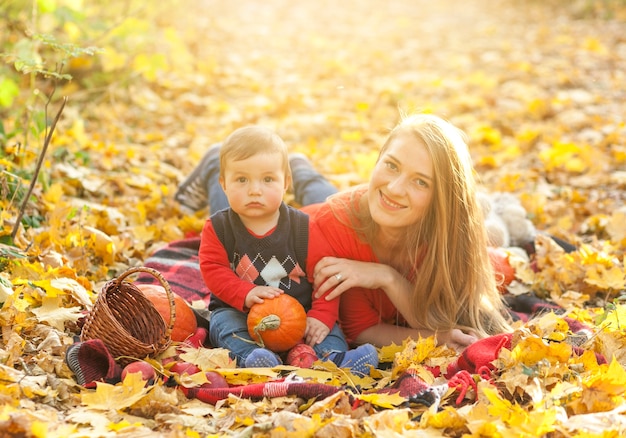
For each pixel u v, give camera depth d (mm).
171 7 9320
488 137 6320
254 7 13211
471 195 3191
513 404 2580
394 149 3064
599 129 6340
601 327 3043
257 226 3096
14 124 4844
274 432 2277
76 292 3162
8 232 3373
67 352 2688
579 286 3764
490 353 2822
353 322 3336
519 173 5477
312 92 7984
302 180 4207
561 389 2508
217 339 3080
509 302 3732
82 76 6598
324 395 2570
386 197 3070
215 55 9141
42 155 3369
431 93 7906
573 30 10383
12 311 2877
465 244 3213
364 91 8055
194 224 4324
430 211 3131
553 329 2998
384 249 3297
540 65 8656
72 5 5332
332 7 14078
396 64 9422
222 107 7070
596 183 5297
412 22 12406
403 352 2900
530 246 4184
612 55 8766
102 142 5438
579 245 4340
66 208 3871
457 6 13812
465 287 3246
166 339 2838
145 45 7180
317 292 3160
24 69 3562
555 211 4824
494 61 9094
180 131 6469
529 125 6691
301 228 3150
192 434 2311
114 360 2721
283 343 2982
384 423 2359
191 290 3547
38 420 2268
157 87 7434
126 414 2471
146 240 4141
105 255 3756
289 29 11641
